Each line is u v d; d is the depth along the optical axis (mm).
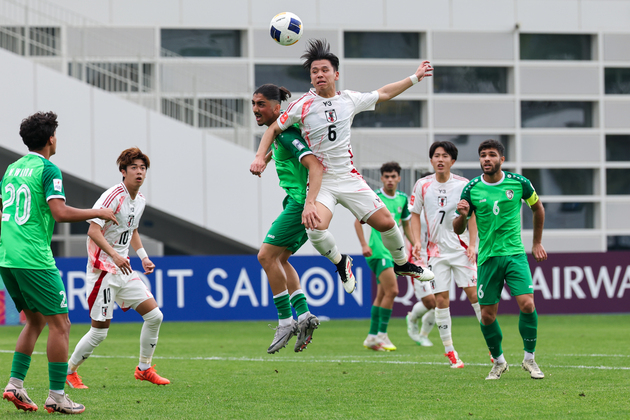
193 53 63531
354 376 21844
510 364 24500
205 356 28406
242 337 37875
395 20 66812
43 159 16047
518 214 20719
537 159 68688
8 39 53406
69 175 48281
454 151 25875
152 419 15008
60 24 56500
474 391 18500
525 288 20344
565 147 69125
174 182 50188
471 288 25828
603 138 69562
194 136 50688
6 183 16109
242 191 51469
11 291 16219
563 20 69375
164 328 43438
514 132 68125
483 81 68750
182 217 50312
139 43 61219
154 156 49938
